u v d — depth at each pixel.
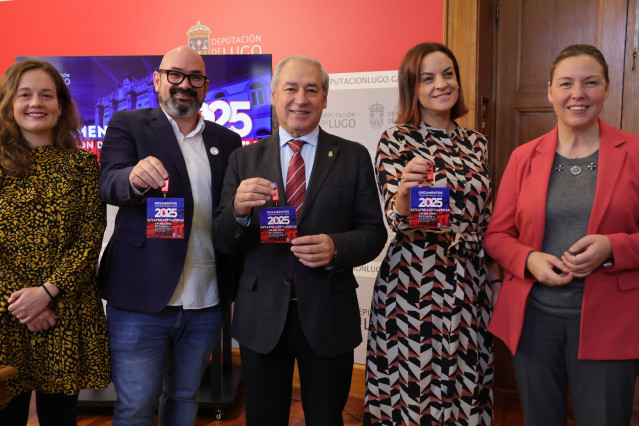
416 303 1.81
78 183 1.86
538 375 1.70
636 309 1.59
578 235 1.63
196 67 1.91
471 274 1.83
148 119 1.95
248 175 1.79
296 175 1.77
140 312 1.85
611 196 1.60
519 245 1.74
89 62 3.11
